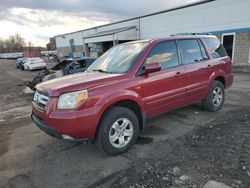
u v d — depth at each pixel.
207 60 5.02
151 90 3.85
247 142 3.60
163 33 21.50
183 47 4.56
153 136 4.16
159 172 2.95
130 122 3.60
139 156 3.44
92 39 29.06
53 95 3.14
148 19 23.16
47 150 3.91
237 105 5.86
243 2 14.33
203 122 4.71
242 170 2.85
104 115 3.35
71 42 43.19
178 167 3.03
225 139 3.77
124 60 4.00
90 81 3.30
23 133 4.88
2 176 3.14
